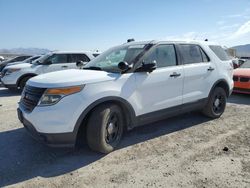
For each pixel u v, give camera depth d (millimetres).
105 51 5395
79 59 11344
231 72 6238
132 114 4281
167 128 5340
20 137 4875
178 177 3377
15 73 10344
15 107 7562
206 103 5676
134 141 4629
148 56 4520
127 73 4238
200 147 4355
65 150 4238
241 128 5332
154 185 3195
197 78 5297
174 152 4160
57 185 3223
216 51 5977
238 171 3514
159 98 4656
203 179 3314
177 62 5004
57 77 3920
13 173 3518
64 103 3600
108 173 3508
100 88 3865
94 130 3902
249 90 8414
